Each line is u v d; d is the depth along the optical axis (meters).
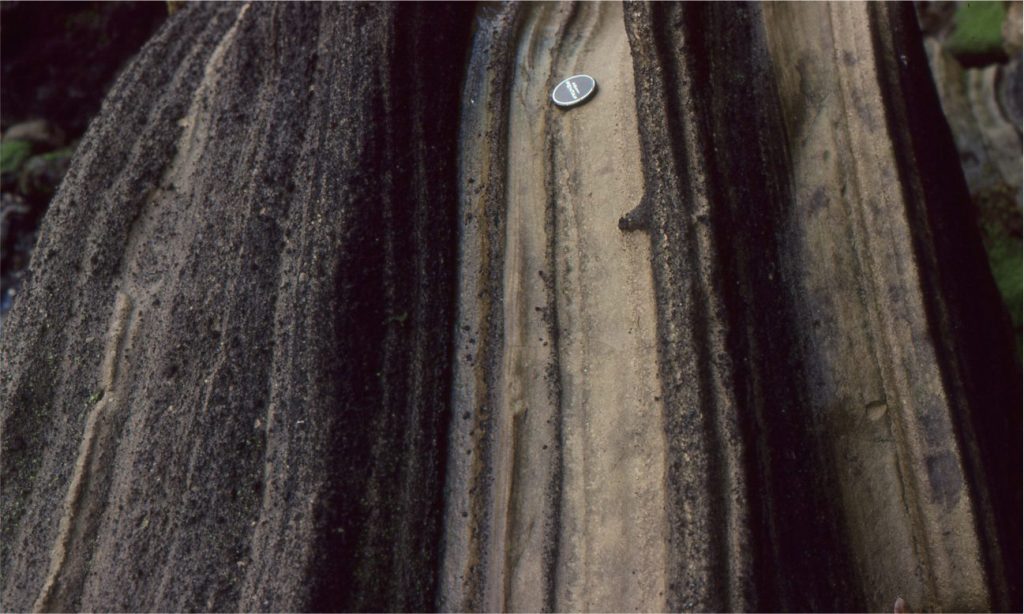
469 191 1.48
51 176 2.32
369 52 1.48
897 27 1.57
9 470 1.46
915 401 1.35
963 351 1.41
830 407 1.35
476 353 1.36
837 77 1.52
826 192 1.46
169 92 1.70
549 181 1.46
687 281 1.26
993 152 2.18
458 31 1.58
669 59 1.41
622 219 1.36
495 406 1.33
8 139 2.39
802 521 1.23
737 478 1.17
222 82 1.64
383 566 1.23
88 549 1.37
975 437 1.35
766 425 1.24
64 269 1.58
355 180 1.39
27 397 1.50
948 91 2.27
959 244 1.59
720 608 1.11
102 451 1.41
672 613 1.13
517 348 1.36
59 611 1.34
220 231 1.48
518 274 1.40
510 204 1.46
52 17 2.30
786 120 1.52
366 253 1.35
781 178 1.47
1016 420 1.63
